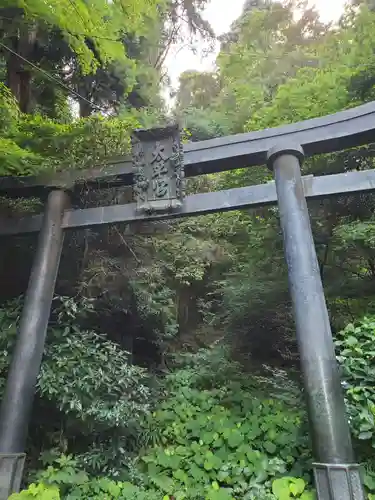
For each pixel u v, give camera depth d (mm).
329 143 4938
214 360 7883
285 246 4422
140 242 7426
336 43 9312
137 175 5445
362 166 6719
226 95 14109
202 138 12805
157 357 8297
